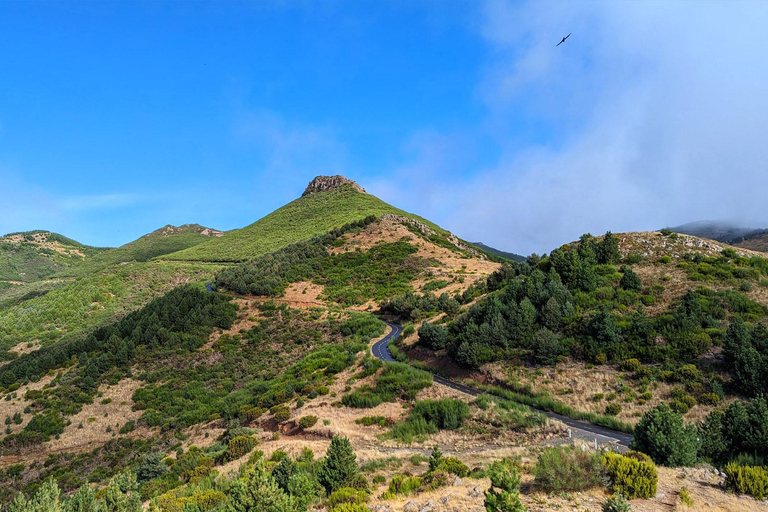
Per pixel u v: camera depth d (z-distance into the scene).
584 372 30.64
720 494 10.91
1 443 42.66
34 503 11.16
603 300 37.28
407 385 34.44
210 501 16.58
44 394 50.34
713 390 24.44
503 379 33.56
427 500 12.06
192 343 60.06
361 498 13.41
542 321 37.25
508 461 17.48
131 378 53.44
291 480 14.29
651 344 29.73
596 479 11.30
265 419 36.00
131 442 41.69
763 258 39.88
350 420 31.17
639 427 15.01
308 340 60.66
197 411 44.75
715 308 31.16
